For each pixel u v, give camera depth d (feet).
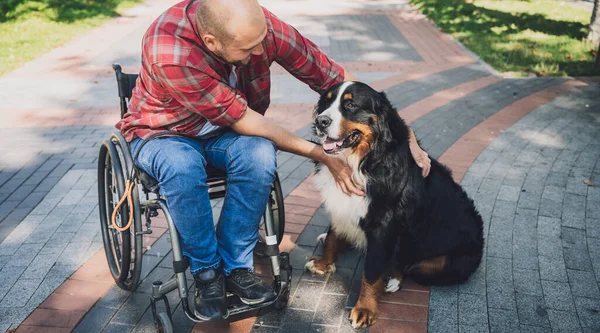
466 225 9.86
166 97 8.28
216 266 8.52
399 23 38.17
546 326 8.93
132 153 8.72
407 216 9.11
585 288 9.93
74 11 41.32
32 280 10.23
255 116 8.43
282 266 9.24
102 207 10.34
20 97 22.04
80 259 10.95
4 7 40.14
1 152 16.48
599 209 12.85
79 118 19.66
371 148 8.89
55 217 12.67
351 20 39.11
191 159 8.05
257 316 9.19
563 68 25.95
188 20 7.82
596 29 30.58
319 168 9.93
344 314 9.27
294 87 23.18
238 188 8.43
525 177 14.60
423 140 17.15
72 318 9.11
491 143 16.97
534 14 41.09
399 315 9.21
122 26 37.52
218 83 7.97
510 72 25.32
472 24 36.81
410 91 22.48
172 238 8.09
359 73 25.29
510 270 10.50
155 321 8.59
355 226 9.41
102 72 25.89
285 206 13.10
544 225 12.14
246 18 7.30
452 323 9.01
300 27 36.45
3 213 12.86
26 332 8.75
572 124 18.66
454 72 25.58
